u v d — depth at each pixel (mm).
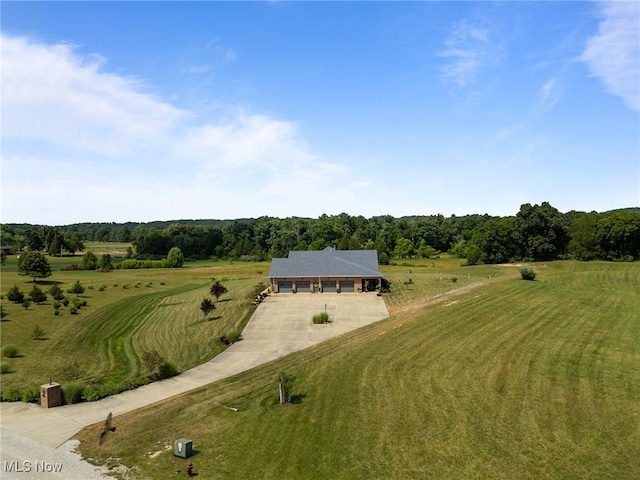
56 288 60688
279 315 48469
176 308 55312
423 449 18844
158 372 30578
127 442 20609
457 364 28547
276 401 24922
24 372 32500
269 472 17672
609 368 26594
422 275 74000
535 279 61781
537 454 18047
